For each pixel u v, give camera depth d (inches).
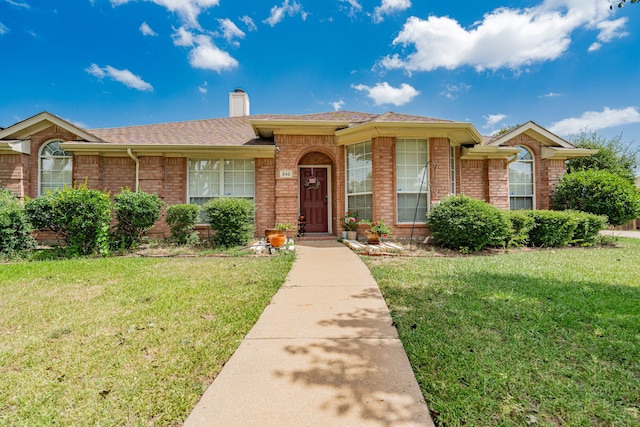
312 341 115.5
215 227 350.9
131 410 78.3
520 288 178.2
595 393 82.7
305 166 452.4
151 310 148.8
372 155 373.7
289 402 80.1
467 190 452.4
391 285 189.3
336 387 86.4
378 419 73.5
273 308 152.5
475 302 154.2
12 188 384.2
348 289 184.4
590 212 434.0
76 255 307.9
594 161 769.6
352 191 396.8
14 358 104.2
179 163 408.8
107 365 99.5
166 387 87.7
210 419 74.4
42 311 148.5
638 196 416.5
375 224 347.3
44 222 308.8
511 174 481.7
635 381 87.7
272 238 329.4
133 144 389.7
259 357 103.9
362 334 121.1
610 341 111.0
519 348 106.5
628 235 540.1
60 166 406.0
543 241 365.4
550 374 91.3
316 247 351.3
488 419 73.6
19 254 307.1
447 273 217.8
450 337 115.5
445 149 376.2
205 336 120.6
